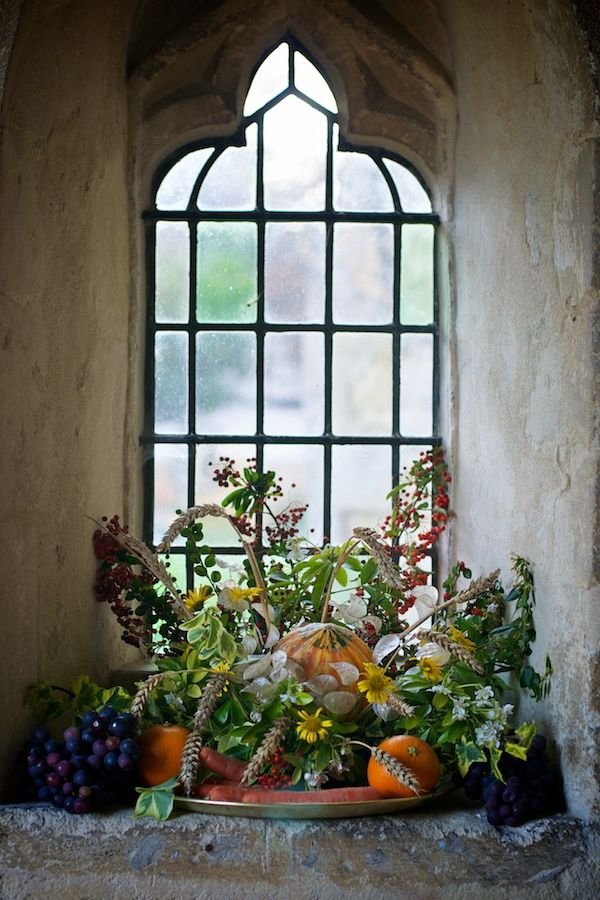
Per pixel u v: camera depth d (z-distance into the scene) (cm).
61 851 184
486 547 233
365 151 270
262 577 236
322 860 182
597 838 184
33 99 202
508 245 220
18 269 197
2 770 194
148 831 187
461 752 192
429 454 258
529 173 208
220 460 251
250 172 269
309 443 268
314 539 267
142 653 259
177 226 268
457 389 258
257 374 268
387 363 269
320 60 268
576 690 188
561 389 194
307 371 268
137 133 257
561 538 194
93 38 226
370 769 194
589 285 184
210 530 265
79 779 190
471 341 246
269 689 196
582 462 187
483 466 236
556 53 193
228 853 183
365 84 262
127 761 190
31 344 203
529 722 209
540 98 202
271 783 191
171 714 208
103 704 209
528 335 209
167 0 254
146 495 266
